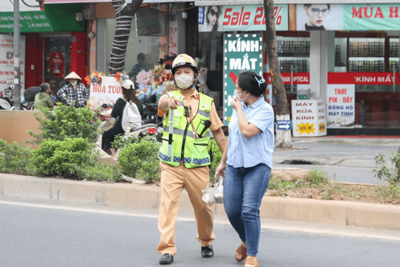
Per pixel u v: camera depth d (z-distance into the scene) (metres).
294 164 26.92
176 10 40.38
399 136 37.84
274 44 30.47
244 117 9.88
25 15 43.03
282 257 11.16
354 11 35.09
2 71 45.53
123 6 36.00
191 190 10.82
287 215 13.83
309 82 38.84
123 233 13.04
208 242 11.22
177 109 10.76
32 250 11.66
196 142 10.73
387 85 38.28
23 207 15.67
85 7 42.97
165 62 39.03
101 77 26.75
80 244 12.12
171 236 10.63
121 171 17.05
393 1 34.78
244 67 33.69
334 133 38.62
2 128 22.39
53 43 46.59
